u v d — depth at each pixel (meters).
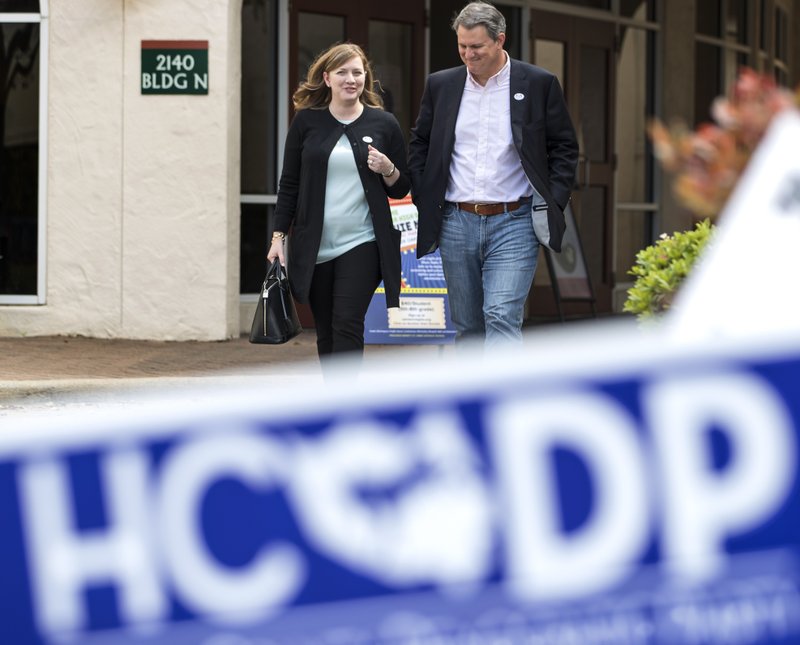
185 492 1.83
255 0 16.52
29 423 1.84
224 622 1.83
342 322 9.31
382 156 9.18
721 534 1.82
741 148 3.49
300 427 1.84
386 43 17.39
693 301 2.29
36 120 15.77
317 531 1.83
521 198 8.85
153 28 15.44
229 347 15.09
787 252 2.24
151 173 15.49
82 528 1.83
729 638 1.81
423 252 8.96
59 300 15.73
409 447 1.83
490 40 8.72
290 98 16.64
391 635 1.82
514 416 1.81
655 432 1.81
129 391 11.98
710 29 22.45
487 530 1.82
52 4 15.61
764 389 1.82
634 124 20.61
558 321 18.17
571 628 1.81
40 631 1.84
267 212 16.69
